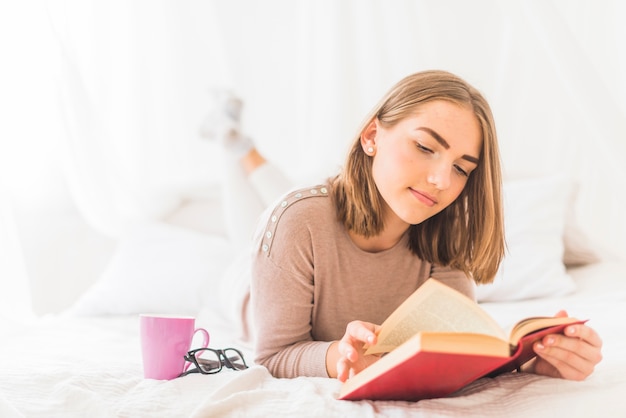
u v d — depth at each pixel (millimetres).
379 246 1146
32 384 938
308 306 1110
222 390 897
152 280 1949
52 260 2354
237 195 2201
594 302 1646
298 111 2477
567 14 1932
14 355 1244
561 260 1926
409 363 769
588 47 1910
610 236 2104
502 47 2225
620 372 975
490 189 1043
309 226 1093
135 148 2475
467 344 758
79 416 845
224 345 1402
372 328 923
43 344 1393
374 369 825
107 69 2361
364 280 1145
